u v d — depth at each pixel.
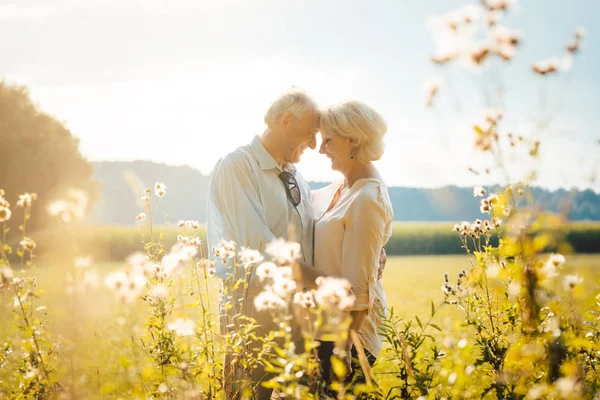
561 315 2.35
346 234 3.23
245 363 2.76
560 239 2.11
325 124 3.42
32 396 2.72
